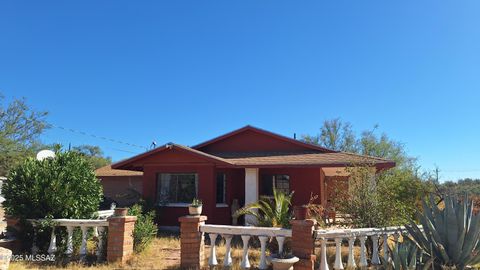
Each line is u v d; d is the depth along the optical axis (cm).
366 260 823
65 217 924
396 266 690
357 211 924
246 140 1914
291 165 1421
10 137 2692
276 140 1866
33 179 927
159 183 1591
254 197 1489
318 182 1656
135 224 944
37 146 2833
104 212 1223
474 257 717
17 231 916
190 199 1568
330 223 966
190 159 1513
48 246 919
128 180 2594
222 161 1480
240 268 764
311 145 1780
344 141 4091
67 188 932
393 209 918
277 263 691
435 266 731
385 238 833
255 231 766
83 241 879
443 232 753
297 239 733
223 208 1602
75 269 791
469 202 788
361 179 958
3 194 944
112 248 839
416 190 1175
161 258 898
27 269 777
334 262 814
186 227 794
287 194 1684
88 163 1023
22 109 2759
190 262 783
